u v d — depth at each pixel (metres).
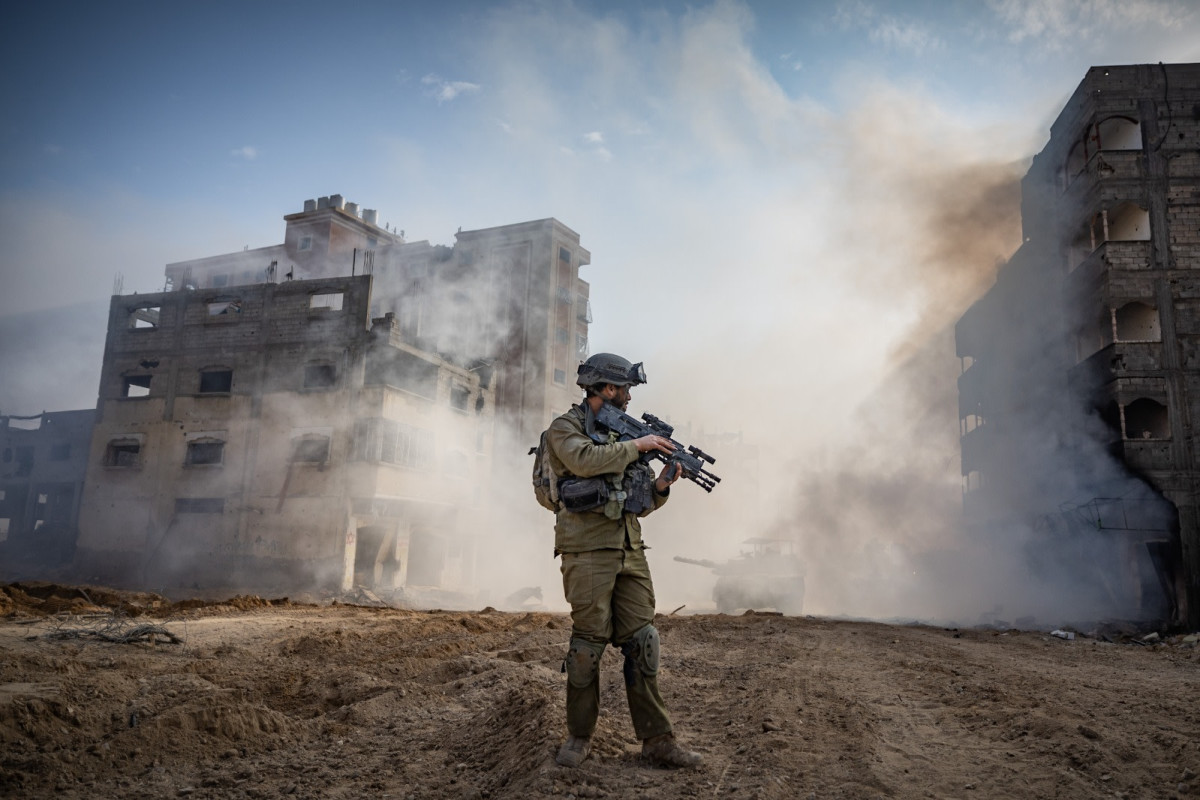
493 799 3.15
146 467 38.44
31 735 3.69
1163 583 24.89
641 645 3.49
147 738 3.75
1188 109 27.75
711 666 7.18
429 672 6.21
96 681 4.68
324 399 36.34
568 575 3.46
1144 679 7.32
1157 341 26.05
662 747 3.49
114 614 8.82
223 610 13.22
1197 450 25.16
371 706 4.77
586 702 3.39
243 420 37.41
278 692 5.36
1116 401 25.89
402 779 3.51
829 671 7.12
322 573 34.44
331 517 34.94
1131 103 27.97
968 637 13.63
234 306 40.75
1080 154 30.45
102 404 39.94
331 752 3.94
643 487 3.51
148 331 40.06
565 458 3.43
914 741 4.25
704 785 3.21
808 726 4.52
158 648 7.12
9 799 3.06
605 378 3.63
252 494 36.44
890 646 10.01
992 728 4.55
